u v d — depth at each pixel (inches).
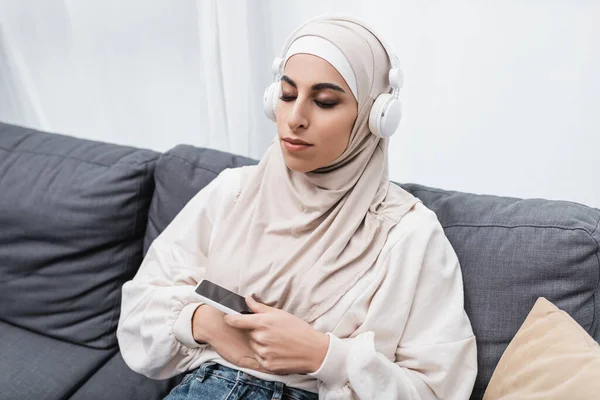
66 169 54.6
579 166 58.2
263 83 65.2
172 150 53.6
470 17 55.5
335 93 36.4
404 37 58.1
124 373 51.4
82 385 50.9
